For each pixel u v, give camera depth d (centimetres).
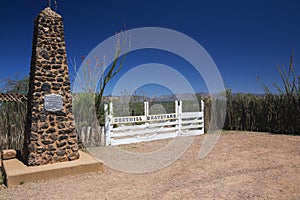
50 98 611
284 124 1243
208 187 484
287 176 543
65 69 637
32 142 588
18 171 541
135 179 550
